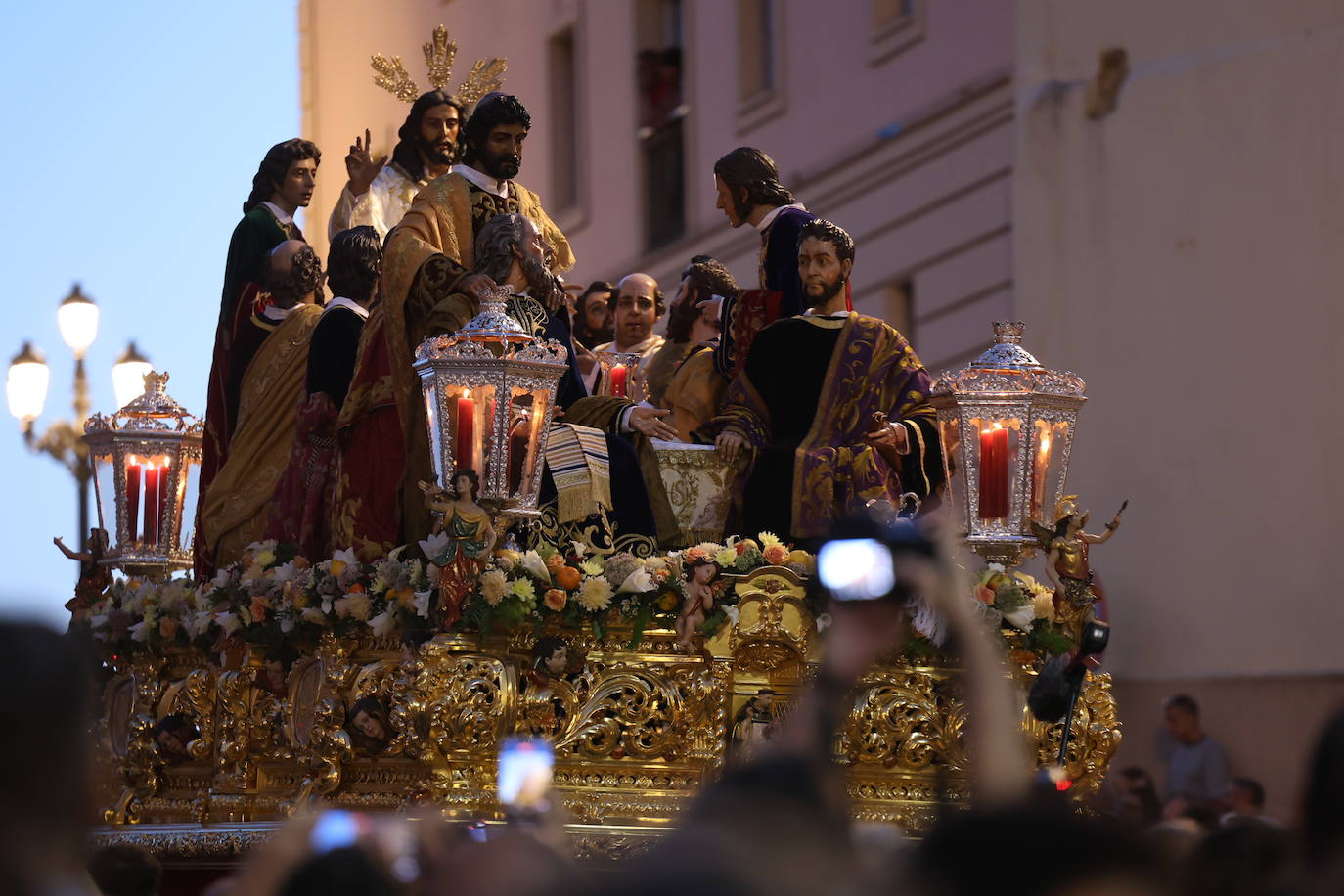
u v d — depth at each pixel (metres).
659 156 24.39
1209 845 5.40
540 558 9.17
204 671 10.53
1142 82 18.64
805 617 9.45
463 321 9.94
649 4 24.53
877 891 3.25
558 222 26.06
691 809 3.56
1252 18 18.03
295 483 10.70
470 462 8.96
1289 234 17.67
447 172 11.76
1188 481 18.25
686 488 10.38
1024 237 19.33
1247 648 17.75
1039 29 19.28
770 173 11.30
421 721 8.89
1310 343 17.53
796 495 10.04
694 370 11.19
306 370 10.93
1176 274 18.38
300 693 9.95
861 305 21.50
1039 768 10.03
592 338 13.59
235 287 12.25
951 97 20.20
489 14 24.64
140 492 11.98
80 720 3.32
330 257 11.25
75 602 11.90
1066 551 9.90
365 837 4.80
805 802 3.46
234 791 10.18
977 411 9.90
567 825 8.99
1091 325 18.98
